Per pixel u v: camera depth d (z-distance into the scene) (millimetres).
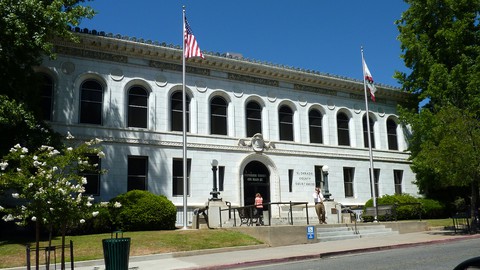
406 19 34719
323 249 16875
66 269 14078
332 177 32625
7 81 19281
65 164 12344
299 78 32500
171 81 27734
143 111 26766
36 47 19281
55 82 24406
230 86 29828
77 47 25234
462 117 22656
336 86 34406
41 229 19703
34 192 11430
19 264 14344
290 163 30922
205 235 19203
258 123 30781
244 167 29141
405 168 36875
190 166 27297
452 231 23531
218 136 28500
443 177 22844
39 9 19000
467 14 31484
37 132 19453
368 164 34750
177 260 15328
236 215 26938
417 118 32781
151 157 26125
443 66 31047
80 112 24906
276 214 29172
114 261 12375
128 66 26562
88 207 12211
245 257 15180
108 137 25031
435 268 11367
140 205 21969
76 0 21766
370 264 12742
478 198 34719
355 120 35094
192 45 24062
